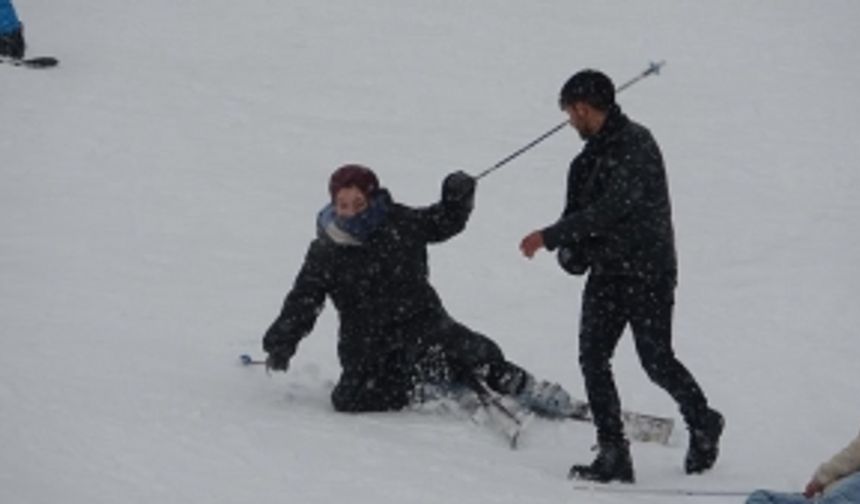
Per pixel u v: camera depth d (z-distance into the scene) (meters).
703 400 10.27
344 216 10.58
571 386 13.04
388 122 24.23
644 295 10.00
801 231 19.03
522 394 11.37
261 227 17.88
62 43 27.86
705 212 19.83
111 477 8.34
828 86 28.31
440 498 8.77
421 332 10.99
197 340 13.02
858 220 19.67
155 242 16.66
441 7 34.00
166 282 15.05
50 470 8.29
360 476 9.02
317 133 23.09
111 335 12.67
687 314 15.54
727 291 16.42
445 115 25.03
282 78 26.80
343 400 10.98
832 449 11.80
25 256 15.37
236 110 24.09
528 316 15.21
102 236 16.64
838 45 31.77
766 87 28.03
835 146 24.03
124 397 10.25
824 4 35.56
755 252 18.00
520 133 24.14
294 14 32.38
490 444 10.53
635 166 9.74
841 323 15.45
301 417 10.52
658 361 10.13
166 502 8.03
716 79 28.55
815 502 8.15
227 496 8.28
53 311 13.30
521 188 20.72
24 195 18.02
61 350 11.67
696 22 33.44
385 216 10.79
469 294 15.84
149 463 8.72
